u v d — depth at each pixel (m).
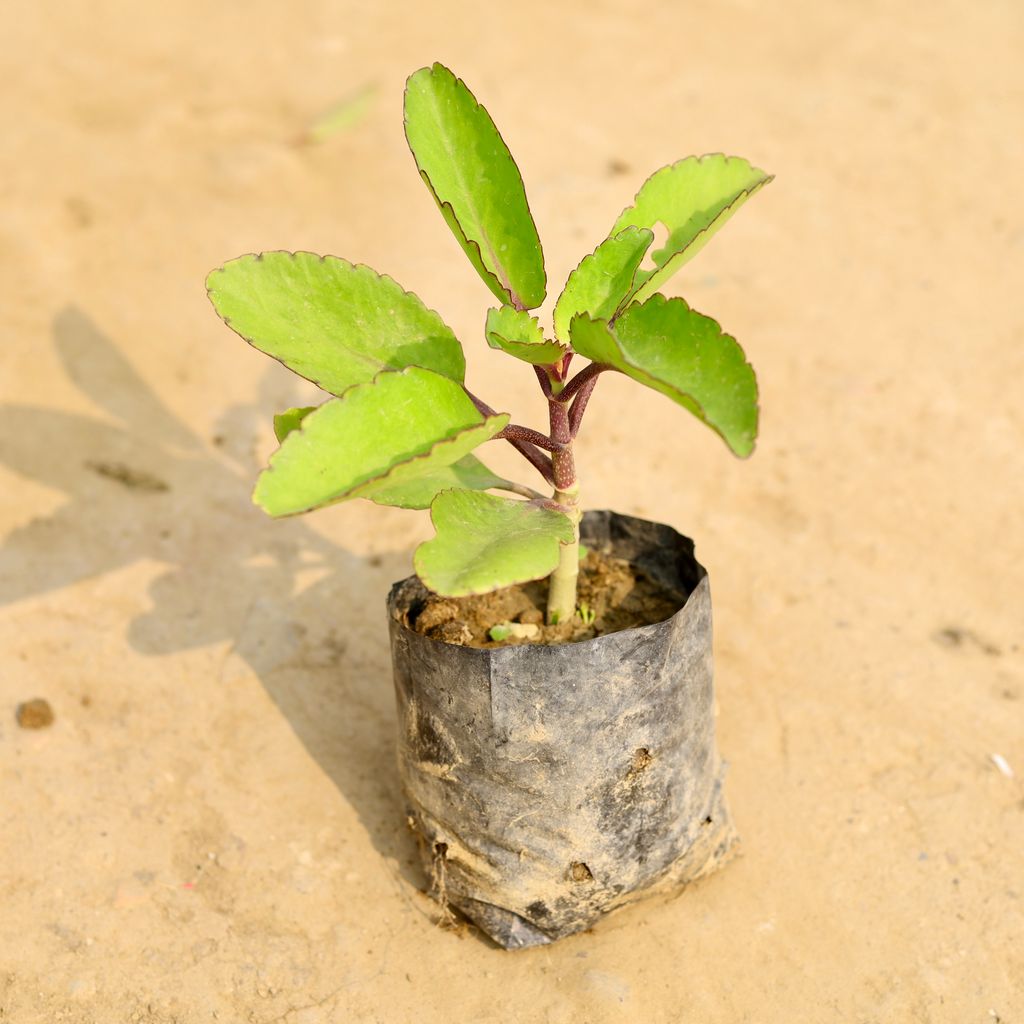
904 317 0.99
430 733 0.69
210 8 1.38
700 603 0.69
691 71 1.27
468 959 0.72
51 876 0.74
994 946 0.71
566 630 0.71
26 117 1.17
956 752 0.78
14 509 0.88
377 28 1.34
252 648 0.83
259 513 0.89
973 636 0.83
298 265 0.67
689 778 0.70
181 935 0.72
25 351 0.96
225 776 0.78
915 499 0.89
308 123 1.18
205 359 0.97
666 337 0.63
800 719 0.79
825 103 1.21
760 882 0.74
